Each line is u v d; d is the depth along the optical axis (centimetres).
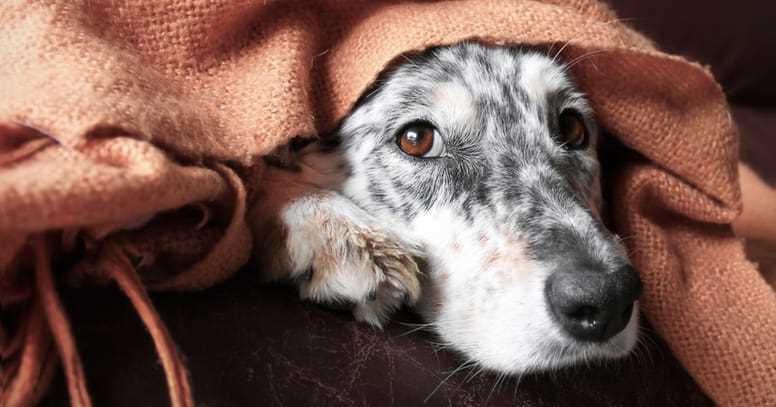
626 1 72
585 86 41
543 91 39
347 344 32
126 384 27
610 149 44
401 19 36
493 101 38
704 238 41
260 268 35
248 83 34
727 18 71
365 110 39
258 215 36
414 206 38
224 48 34
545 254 33
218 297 31
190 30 33
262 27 35
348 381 30
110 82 29
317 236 34
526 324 33
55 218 23
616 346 33
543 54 40
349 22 38
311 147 40
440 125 38
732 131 39
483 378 33
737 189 40
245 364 29
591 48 37
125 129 27
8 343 27
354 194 39
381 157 38
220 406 27
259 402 28
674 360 39
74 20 31
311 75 37
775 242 54
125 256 29
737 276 39
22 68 29
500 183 36
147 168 25
